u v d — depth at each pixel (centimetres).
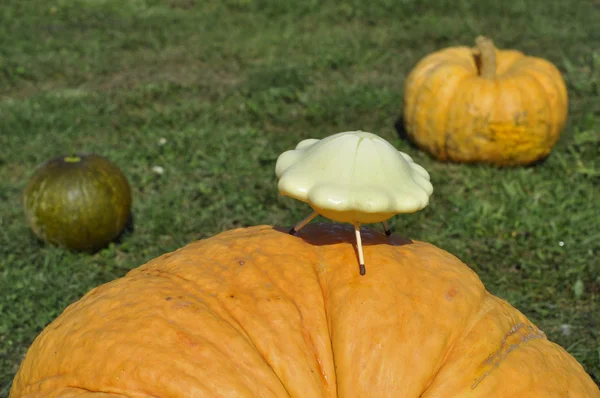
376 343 108
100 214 174
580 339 155
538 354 112
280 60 294
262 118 238
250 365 106
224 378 105
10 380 147
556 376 111
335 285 112
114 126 233
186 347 106
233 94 260
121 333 108
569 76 271
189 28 336
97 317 110
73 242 175
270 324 109
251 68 288
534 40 310
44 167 176
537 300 165
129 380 105
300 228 119
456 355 109
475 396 107
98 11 356
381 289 111
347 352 107
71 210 172
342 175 111
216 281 113
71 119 236
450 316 111
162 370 105
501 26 326
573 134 223
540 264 174
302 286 112
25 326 158
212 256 116
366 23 343
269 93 255
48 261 173
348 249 116
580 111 238
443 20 337
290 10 356
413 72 213
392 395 106
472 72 208
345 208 109
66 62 291
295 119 236
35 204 173
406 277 113
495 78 204
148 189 200
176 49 309
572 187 201
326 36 322
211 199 196
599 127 228
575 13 349
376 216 110
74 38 321
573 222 185
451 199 193
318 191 110
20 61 288
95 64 290
